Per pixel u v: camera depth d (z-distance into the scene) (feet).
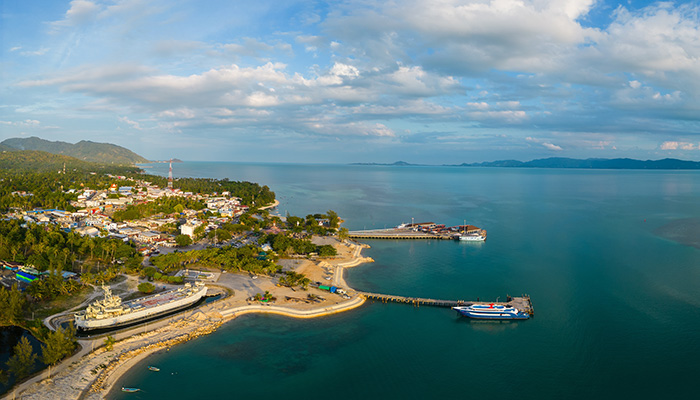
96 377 468.75
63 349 487.61
